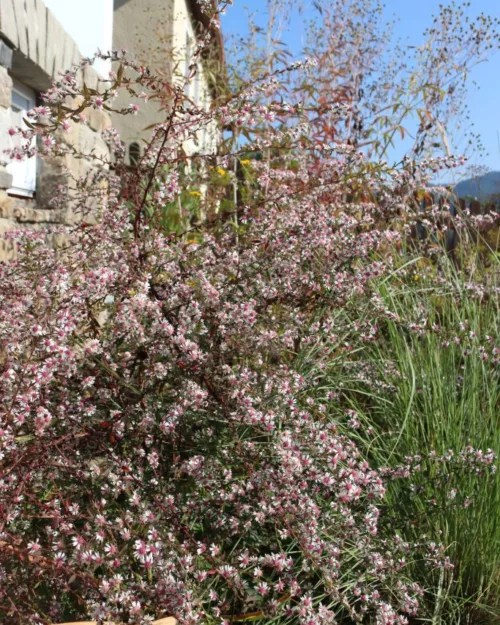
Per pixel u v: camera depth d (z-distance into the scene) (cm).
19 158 263
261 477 226
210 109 310
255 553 250
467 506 273
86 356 242
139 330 239
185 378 253
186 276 278
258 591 214
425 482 275
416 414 342
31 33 436
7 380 204
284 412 251
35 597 199
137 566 210
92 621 192
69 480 233
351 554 246
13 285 268
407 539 280
